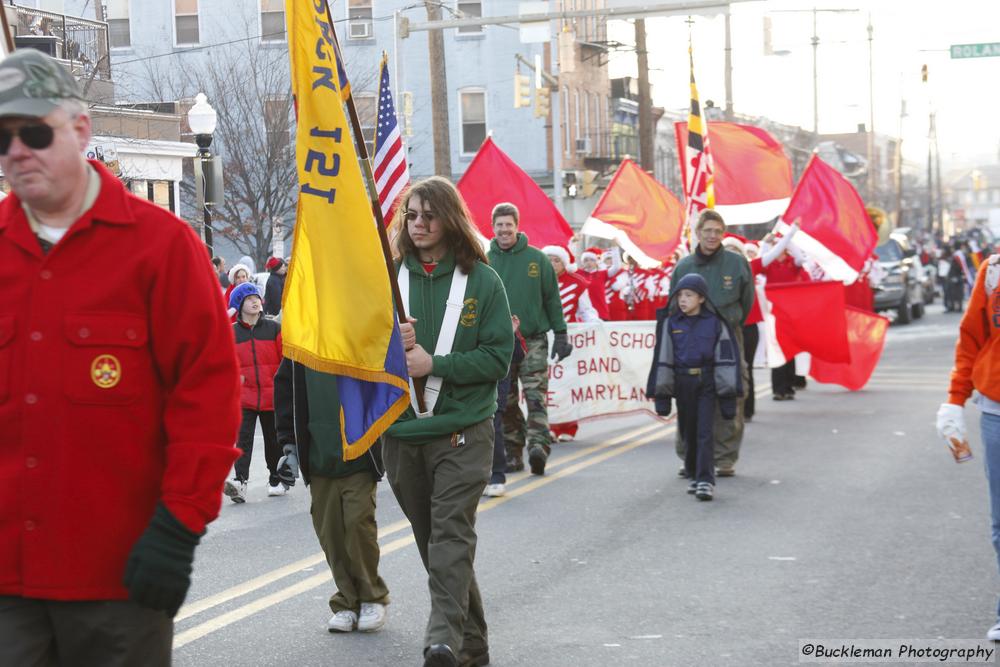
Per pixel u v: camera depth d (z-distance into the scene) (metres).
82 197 3.30
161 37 38.69
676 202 18.69
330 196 5.19
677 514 9.55
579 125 49.72
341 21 41.34
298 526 9.52
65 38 25.89
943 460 11.93
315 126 5.22
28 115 3.12
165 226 3.33
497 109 43.28
